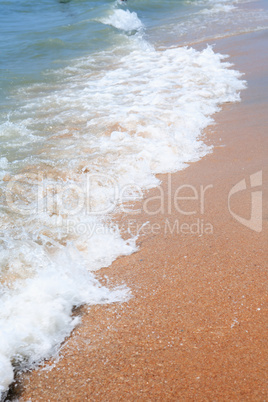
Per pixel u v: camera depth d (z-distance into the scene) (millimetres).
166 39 11297
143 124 5477
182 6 16453
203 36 11250
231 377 2160
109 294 2758
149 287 2820
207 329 2459
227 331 2441
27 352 2314
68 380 2170
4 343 2320
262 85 7043
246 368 2207
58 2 18094
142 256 3145
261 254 3111
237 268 2973
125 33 12234
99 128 5469
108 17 13438
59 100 6773
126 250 3215
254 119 5680
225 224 3510
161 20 14164
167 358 2277
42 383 2156
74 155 4750
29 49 10391
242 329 2453
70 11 16156
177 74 7809
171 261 3078
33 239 3230
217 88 6941
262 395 2064
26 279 2758
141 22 13906
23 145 5074
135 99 6582
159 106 6156
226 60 8742
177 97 6578
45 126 5668
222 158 4668
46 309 2559
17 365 2246
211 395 2070
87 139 5176
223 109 6152
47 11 16453
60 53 10094
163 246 3256
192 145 4988
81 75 8289
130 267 3027
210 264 3025
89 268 3000
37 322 2475
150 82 7402
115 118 5719
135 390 2107
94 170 4418
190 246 3244
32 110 6344
